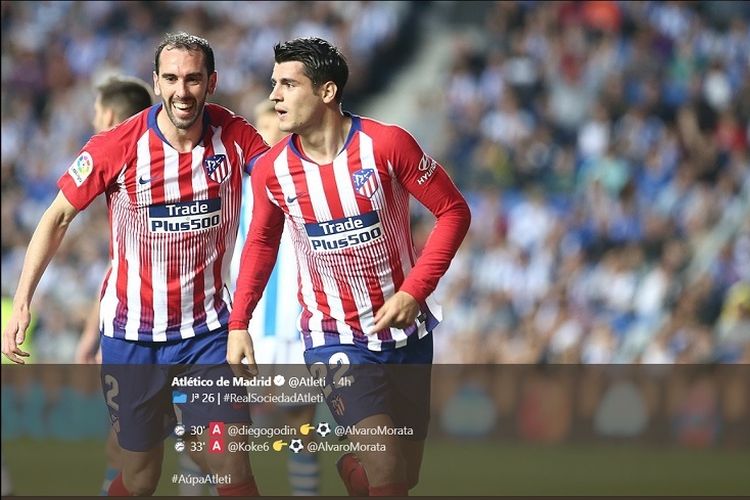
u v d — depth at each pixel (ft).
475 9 239.91
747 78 216.74
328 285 60.03
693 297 163.12
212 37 236.63
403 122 223.51
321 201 57.98
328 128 57.47
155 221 59.93
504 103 211.00
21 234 203.51
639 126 198.39
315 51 56.75
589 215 184.96
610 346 163.63
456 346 169.27
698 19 225.56
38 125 222.89
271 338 75.10
